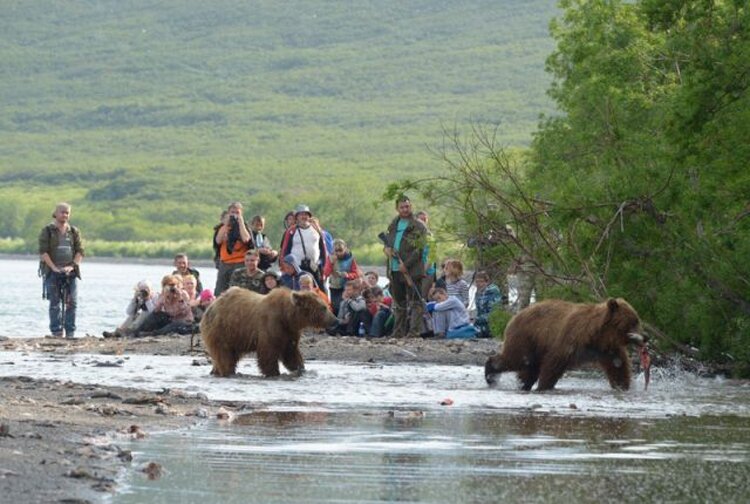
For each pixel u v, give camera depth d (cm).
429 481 2234
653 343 4491
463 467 2378
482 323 5619
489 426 2964
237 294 4244
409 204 5641
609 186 4384
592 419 3142
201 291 6162
